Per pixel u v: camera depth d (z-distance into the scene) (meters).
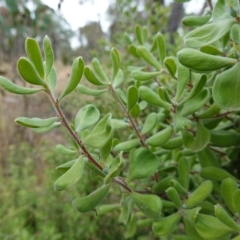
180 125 0.15
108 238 0.42
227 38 0.17
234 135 0.18
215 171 0.17
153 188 0.17
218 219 0.14
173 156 0.21
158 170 0.19
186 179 0.17
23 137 0.78
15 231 0.43
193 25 0.20
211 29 0.12
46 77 0.12
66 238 0.45
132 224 0.23
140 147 0.18
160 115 0.18
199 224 0.14
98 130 0.13
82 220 0.44
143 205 0.15
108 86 0.18
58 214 0.48
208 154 0.18
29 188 0.55
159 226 0.15
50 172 0.47
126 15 0.43
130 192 0.15
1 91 0.79
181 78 0.16
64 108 0.46
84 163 0.14
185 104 0.16
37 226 0.49
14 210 0.51
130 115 0.18
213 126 0.18
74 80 0.12
